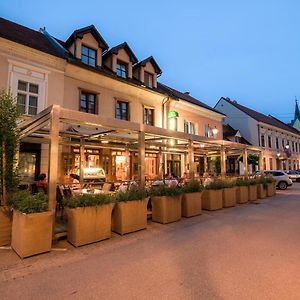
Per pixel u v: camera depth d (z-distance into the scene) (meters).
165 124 17.44
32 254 4.81
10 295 3.42
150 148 14.06
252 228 6.89
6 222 5.48
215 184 10.04
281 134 37.34
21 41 10.68
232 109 33.28
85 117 6.26
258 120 31.28
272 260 4.55
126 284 3.70
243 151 14.38
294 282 3.70
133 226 6.50
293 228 6.89
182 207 8.40
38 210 4.99
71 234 5.52
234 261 4.52
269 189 14.43
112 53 14.88
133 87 15.27
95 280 3.83
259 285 3.62
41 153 11.17
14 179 5.83
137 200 6.63
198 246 5.38
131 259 4.66
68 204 5.61
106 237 5.86
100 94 13.72
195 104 19.94
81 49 13.55
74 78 12.66
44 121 6.46
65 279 3.87
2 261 4.58
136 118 15.60
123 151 14.80
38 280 3.85
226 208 10.17
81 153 10.70
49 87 11.62
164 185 8.10
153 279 3.84
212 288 3.55
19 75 10.77
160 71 18.05
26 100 10.93
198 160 20.92
